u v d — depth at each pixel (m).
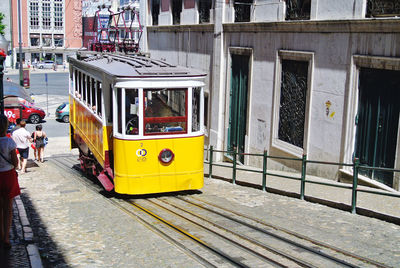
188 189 10.12
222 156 18.05
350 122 11.18
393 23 9.69
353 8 10.98
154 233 7.57
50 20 81.44
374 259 6.11
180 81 9.74
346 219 8.16
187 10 20.75
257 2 15.22
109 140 10.50
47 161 19.44
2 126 6.10
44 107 37.28
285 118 14.13
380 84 10.45
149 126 9.66
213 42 18.19
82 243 7.05
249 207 9.23
